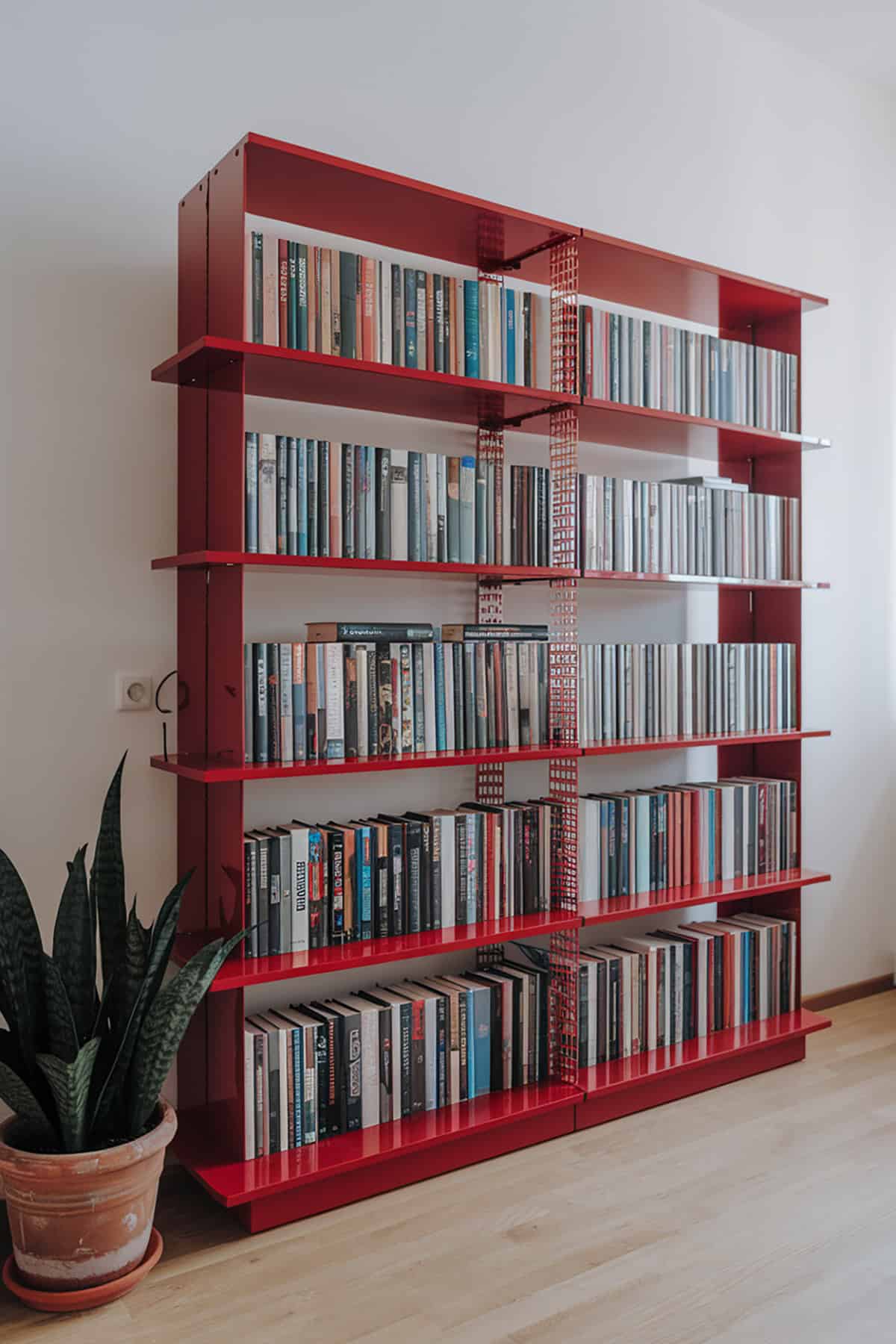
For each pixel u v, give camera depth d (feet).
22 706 7.25
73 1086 5.91
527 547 8.68
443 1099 8.09
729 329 11.04
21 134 7.18
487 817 8.39
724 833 10.03
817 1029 9.97
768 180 11.46
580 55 10.03
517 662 8.61
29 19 7.18
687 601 10.87
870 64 11.96
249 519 7.05
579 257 8.85
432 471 8.11
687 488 9.67
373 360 7.82
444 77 9.16
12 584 7.20
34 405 7.26
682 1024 9.55
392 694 7.87
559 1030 8.70
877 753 12.51
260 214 7.96
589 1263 6.63
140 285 7.66
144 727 7.73
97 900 6.75
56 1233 6.09
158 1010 6.31
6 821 7.20
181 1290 6.35
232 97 8.03
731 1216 7.20
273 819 8.34
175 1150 7.33
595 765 10.18
